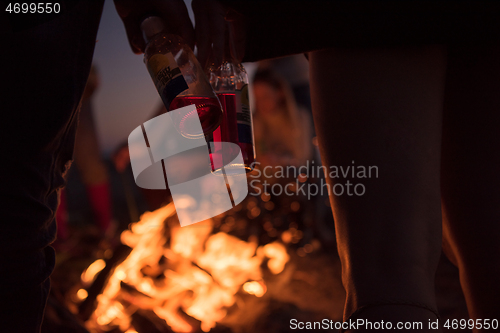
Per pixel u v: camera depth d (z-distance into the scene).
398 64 0.66
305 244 2.59
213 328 1.46
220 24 0.86
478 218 0.82
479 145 0.83
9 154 0.61
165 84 0.75
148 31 0.84
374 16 0.64
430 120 0.67
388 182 0.65
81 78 0.69
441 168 0.88
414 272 0.64
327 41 0.67
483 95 0.82
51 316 1.05
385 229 0.65
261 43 0.79
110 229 2.92
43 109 0.63
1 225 0.61
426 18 0.64
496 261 0.80
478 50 0.81
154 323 1.41
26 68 0.62
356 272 0.65
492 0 0.63
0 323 0.64
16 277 0.63
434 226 0.67
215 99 0.77
